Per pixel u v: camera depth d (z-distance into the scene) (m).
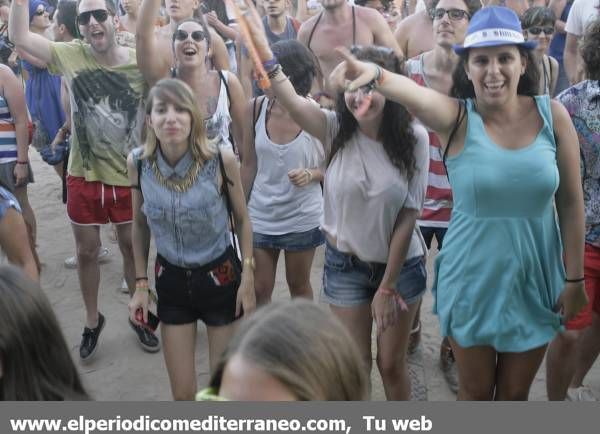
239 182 3.30
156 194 3.21
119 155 4.50
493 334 2.77
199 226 3.23
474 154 2.68
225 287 3.35
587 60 3.29
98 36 4.34
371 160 3.08
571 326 3.32
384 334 3.31
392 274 3.15
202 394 1.54
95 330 4.63
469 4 4.14
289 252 4.18
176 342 3.36
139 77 4.48
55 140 5.81
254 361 1.47
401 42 5.67
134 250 3.50
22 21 4.27
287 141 3.96
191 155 3.18
